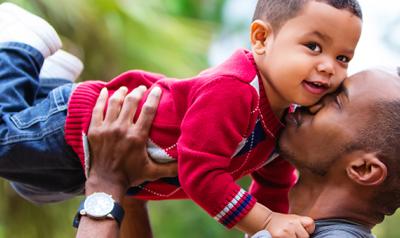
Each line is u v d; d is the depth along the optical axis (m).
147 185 2.41
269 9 2.23
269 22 2.22
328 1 2.14
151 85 2.43
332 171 2.18
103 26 4.62
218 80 2.20
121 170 2.33
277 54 2.19
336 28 2.13
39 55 2.54
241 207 2.15
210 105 2.18
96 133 2.33
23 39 2.53
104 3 4.58
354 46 2.17
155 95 2.34
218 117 2.17
